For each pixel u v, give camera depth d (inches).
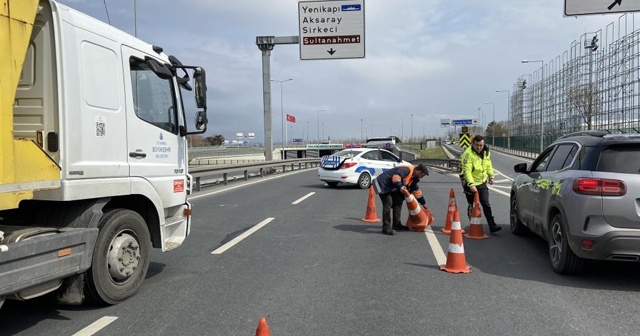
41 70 176.9
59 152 176.4
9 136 149.6
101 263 193.2
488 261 272.2
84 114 186.4
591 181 217.0
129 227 209.3
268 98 1061.8
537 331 170.7
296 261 274.5
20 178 153.7
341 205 526.3
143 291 219.1
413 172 376.5
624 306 196.5
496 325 176.7
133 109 214.7
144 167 221.0
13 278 151.9
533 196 290.4
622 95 1328.7
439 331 171.6
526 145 2491.4
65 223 189.8
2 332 172.1
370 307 197.3
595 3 531.2
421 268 258.7
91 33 192.1
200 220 419.8
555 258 246.5
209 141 4562.0
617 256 212.8
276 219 426.3
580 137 255.8
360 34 856.9
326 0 857.5
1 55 146.9
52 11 175.9
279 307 197.8
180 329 174.7
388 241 331.3
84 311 193.6
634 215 208.5
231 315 188.9
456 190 690.8
